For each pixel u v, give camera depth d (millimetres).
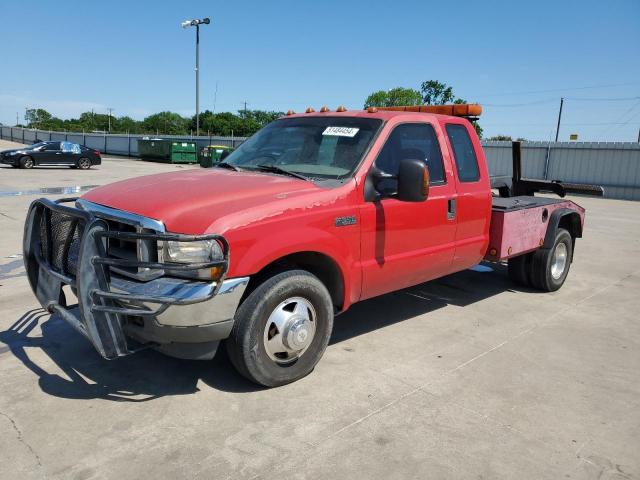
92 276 3342
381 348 4727
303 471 2969
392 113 4770
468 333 5191
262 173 4461
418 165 3941
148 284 3352
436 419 3561
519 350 4805
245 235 3479
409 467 3039
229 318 3498
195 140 41281
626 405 3859
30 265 4137
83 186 17797
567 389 4070
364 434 3350
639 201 21438
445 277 7371
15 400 3629
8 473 2867
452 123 5258
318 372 4195
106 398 3699
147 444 3170
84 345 4562
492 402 3820
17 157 26016
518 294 6660
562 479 2992
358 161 4312
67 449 3094
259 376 3754
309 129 4875
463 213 5207
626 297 6672
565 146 24047
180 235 3230
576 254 9375
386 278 4559
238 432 3328
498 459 3150
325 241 3936
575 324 5574
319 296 3953
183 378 4027
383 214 4371
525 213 5984
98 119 131250
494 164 26297
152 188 3939
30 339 4660
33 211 4082
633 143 22141
